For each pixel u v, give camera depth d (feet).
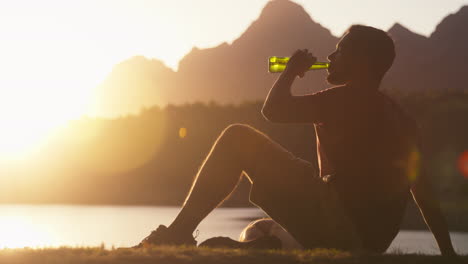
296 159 8.99
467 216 78.48
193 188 8.93
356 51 8.48
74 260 6.69
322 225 8.64
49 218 96.99
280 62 10.11
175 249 7.45
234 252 7.30
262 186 8.94
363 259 7.23
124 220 90.07
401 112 8.80
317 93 8.63
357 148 8.46
